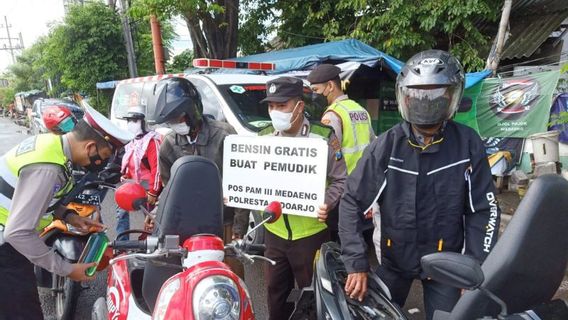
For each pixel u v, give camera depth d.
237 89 5.27
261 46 12.44
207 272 1.58
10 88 41.00
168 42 16.98
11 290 2.32
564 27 9.18
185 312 1.50
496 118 6.98
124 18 13.17
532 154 6.49
